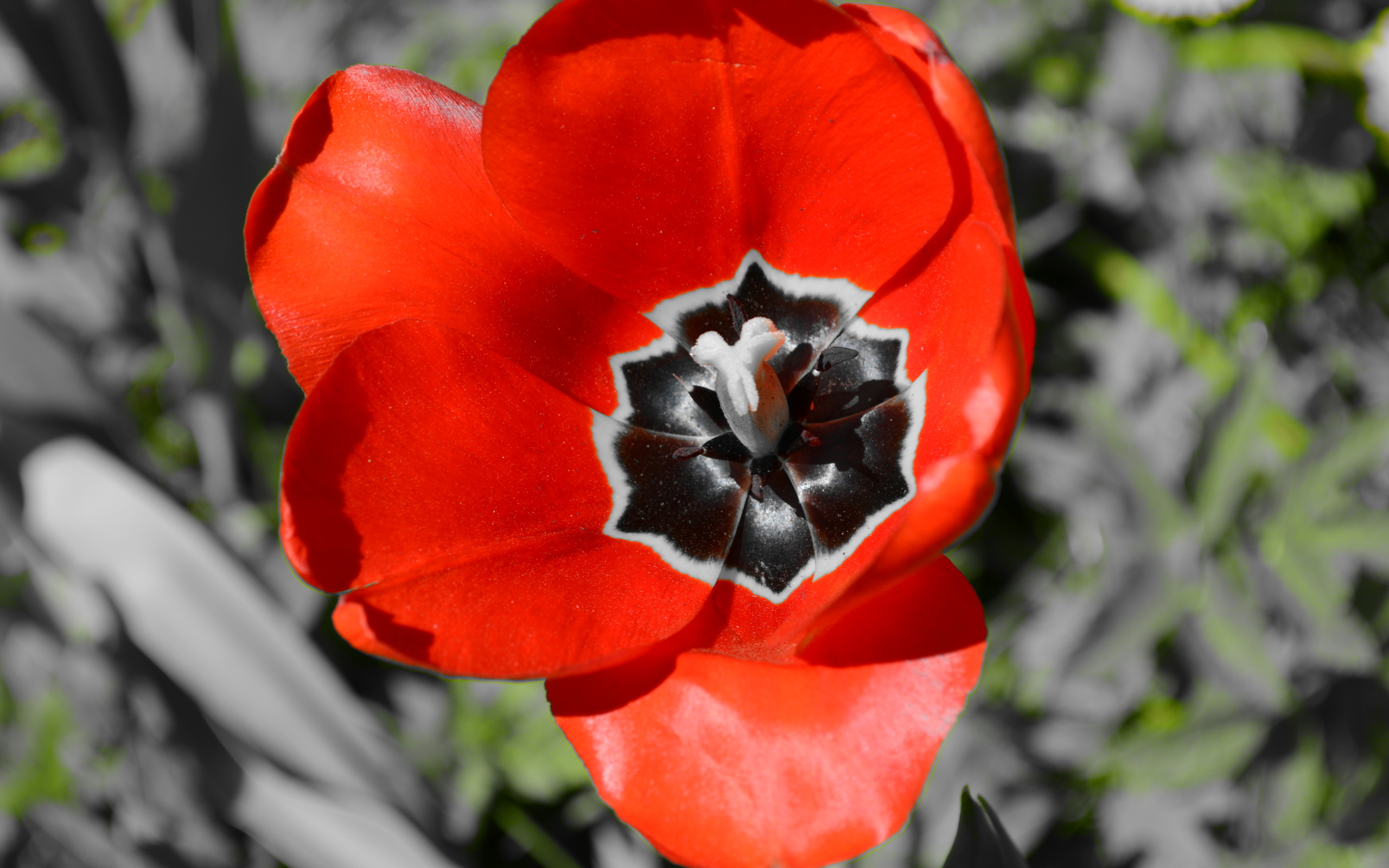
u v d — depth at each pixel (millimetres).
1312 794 482
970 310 369
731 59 377
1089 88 584
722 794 364
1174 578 475
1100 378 558
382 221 387
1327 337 570
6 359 451
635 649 371
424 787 479
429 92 389
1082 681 494
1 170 688
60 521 455
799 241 396
